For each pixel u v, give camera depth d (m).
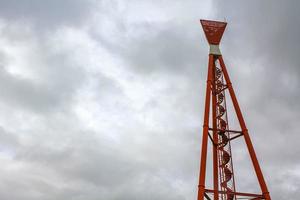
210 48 62.25
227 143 56.12
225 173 54.03
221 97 59.81
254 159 52.41
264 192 49.75
